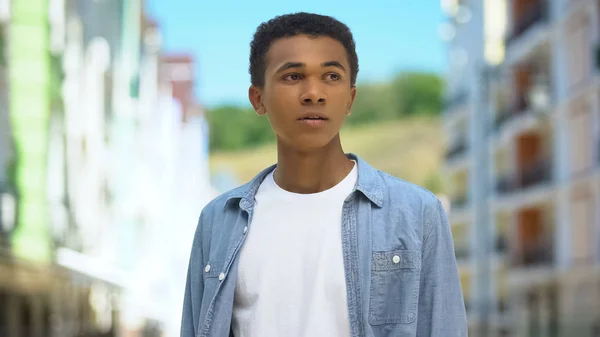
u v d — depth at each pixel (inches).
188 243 1752.0
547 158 1318.9
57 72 786.8
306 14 95.6
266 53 96.1
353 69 97.9
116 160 1115.3
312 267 95.0
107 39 1060.5
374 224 96.0
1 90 734.5
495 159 1648.6
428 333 94.9
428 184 3688.5
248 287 96.8
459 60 1945.1
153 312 1241.4
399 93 3759.8
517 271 1412.4
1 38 727.1
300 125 93.7
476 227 1737.2
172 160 1542.8
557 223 1255.5
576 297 1203.9
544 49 1310.3
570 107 1184.2
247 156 3526.1
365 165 100.3
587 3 1088.2
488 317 1526.8
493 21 1726.1
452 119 1952.5
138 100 1178.0
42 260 699.4
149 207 1248.8
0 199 704.4
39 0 742.5
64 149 815.7
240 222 100.1
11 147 725.9
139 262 1192.8
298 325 94.2
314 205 97.5
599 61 1064.2
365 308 92.8
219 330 96.7
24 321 722.8
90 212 931.3
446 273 96.3
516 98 1416.1
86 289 850.8
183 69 1831.9
